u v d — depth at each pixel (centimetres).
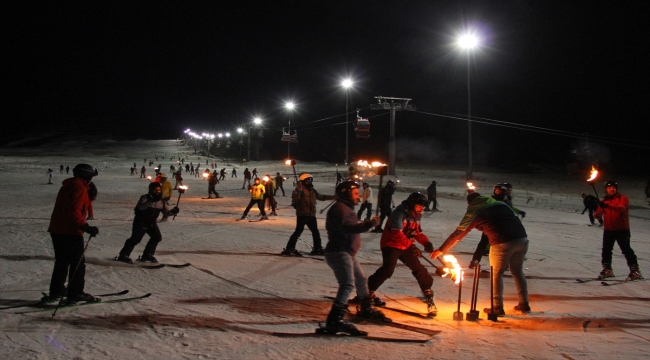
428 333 610
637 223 2202
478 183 4591
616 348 571
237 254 1163
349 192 612
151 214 998
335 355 526
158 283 841
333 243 611
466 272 1045
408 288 875
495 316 684
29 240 1282
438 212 2422
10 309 663
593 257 1268
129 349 527
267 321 647
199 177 6275
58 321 618
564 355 543
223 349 535
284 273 962
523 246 714
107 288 796
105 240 1312
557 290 895
